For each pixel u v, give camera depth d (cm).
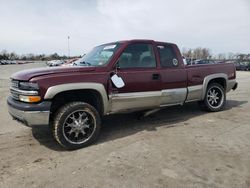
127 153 386
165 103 520
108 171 330
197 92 576
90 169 337
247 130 488
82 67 423
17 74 418
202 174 318
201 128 505
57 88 384
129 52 469
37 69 423
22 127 527
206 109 632
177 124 536
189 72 553
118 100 450
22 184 302
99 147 414
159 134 472
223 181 300
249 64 3581
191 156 371
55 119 396
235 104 750
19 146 423
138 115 614
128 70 460
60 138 395
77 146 407
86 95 438
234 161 352
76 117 412
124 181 304
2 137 467
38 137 466
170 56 531
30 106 376
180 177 311
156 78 492
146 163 351
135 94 466
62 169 338
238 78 1970
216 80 643
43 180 311
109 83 436
